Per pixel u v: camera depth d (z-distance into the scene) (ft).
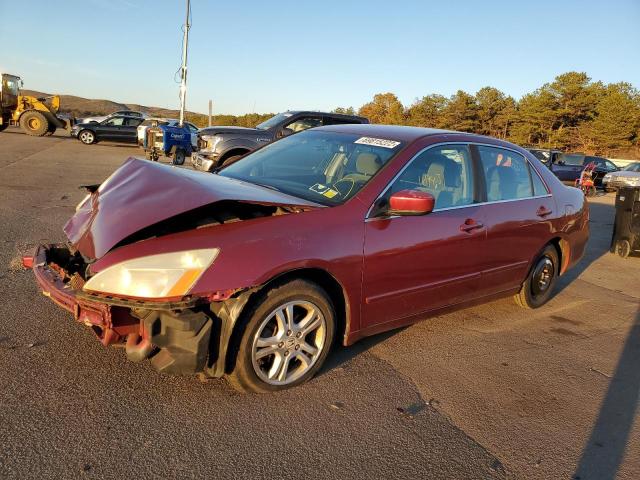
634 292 21.75
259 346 10.25
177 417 9.62
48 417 9.18
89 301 9.41
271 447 9.10
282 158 14.56
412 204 11.30
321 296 10.85
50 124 95.35
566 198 18.08
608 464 9.61
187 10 69.67
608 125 209.67
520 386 12.31
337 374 11.91
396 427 10.11
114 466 8.19
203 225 10.50
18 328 12.35
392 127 15.28
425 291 13.00
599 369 13.66
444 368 12.84
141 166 12.62
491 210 14.69
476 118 245.04
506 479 8.96
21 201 28.40
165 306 9.08
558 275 18.63
